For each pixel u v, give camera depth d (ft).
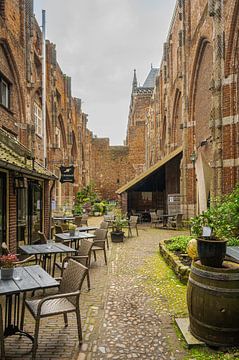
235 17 36.32
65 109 91.91
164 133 93.20
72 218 53.93
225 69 38.52
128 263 28.89
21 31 44.65
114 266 27.76
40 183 37.32
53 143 71.10
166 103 82.64
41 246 23.54
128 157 161.99
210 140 46.14
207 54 49.78
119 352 12.42
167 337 13.74
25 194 31.63
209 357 11.94
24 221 31.27
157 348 12.75
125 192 78.89
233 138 37.96
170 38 78.07
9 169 24.23
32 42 51.24
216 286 12.53
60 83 84.43
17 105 44.11
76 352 12.42
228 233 25.11
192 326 13.41
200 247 13.56
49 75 68.90
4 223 24.75
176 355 12.17
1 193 24.31
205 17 46.47
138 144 153.69
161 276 23.72
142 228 60.90
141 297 19.11
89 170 149.79
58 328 14.62
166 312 16.61
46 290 20.03
